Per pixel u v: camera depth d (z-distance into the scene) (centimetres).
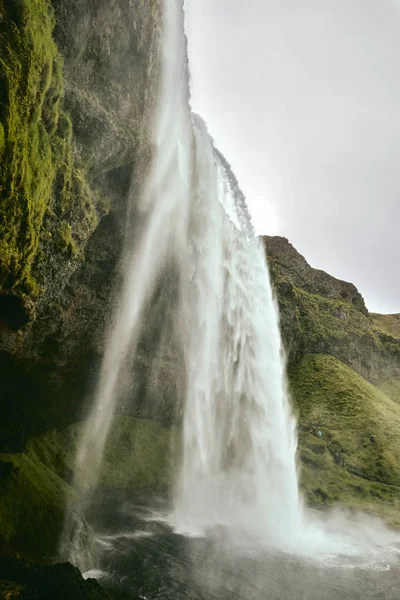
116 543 2325
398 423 6312
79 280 2211
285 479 4653
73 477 2570
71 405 2691
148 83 2156
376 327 10512
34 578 1402
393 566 2562
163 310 3250
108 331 2511
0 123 1162
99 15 1786
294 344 7838
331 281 10212
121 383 3139
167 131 2538
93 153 1891
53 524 1842
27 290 1500
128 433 3375
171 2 2375
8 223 1273
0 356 1873
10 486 1867
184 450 3712
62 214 1670
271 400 5016
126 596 1706
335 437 5909
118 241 2338
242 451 4378
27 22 1293
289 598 1927
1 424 2233
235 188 5097
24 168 1299
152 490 3098
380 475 5169
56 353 2219
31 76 1298
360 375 8431
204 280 3853
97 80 1900
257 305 5150
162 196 2616
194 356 3881
